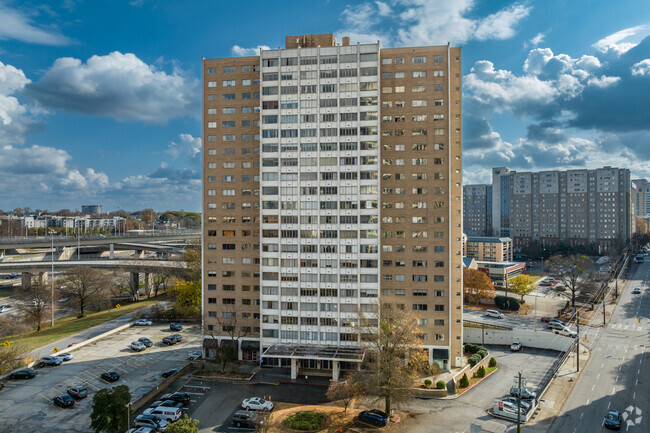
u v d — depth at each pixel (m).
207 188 86.44
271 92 80.56
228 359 82.31
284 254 79.62
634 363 82.62
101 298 128.12
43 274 172.50
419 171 79.62
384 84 80.69
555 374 76.75
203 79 86.19
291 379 74.25
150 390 67.06
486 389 71.31
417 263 79.31
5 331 103.31
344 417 60.66
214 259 86.12
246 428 57.75
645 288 156.00
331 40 84.75
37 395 67.62
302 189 79.38
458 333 80.25
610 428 56.44
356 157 78.00
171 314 116.62
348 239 77.88
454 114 82.00
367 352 69.19
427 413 62.09
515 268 170.00
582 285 138.50
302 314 78.94
